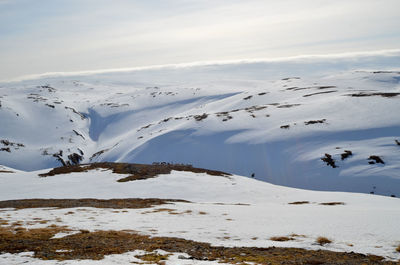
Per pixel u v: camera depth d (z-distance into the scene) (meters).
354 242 20.84
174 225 27.48
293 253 18.50
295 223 27.44
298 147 125.44
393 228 24.19
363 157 104.56
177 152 152.50
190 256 17.30
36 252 17.88
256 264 15.85
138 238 22.19
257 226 26.64
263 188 62.00
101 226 27.02
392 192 84.75
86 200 47.75
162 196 53.59
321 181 101.19
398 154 101.69
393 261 16.95
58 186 57.66
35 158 194.12
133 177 63.53
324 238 21.22
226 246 20.08
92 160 190.25
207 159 141.50
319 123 139.88
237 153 137.12
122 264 15.32
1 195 52.31
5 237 21.81
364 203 46.66
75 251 18.12
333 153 112.31
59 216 32.47
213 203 48.31
